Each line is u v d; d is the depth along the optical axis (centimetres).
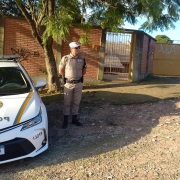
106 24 762
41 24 866
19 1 780
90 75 1165
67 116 606
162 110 729
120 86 1088
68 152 479
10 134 403
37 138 432
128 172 409
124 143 518
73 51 581
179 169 416
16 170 415
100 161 445
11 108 439
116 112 728
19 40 1109
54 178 392
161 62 1867
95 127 614
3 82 529
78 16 834
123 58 1355
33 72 1138
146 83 1177
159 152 477
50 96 912
